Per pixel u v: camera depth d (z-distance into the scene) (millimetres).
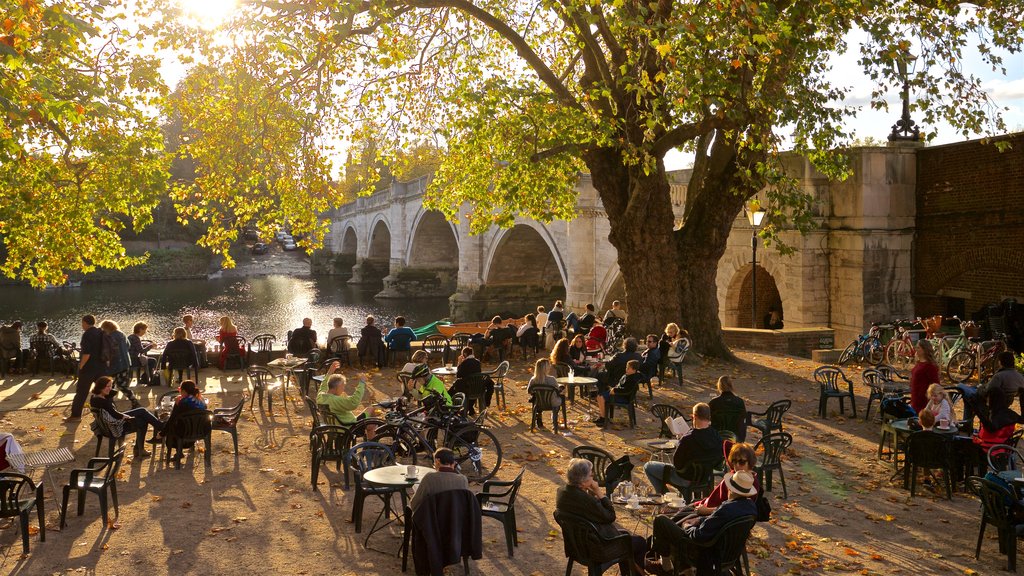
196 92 19609
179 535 10250
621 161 22312
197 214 20656
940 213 28000
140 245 120062
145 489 12094
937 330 22641
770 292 35469
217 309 77188
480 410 16688
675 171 35125
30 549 9758
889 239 28750
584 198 42562
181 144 20484
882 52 18516
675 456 10398
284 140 19766
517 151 20938
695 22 15320
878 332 23875
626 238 22312
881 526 10602
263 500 11617
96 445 14664
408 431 12453
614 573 9383
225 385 20141
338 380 13078
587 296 43188
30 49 14461
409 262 91812
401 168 23141
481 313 67250
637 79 18844
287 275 125125
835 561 9438
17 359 22297
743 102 17688
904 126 29031
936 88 19656
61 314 71812
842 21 17734
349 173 22531
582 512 8203
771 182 17953
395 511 10969
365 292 98562
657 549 8289
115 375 16844
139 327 20453
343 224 125562
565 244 47750
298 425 16141
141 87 16828
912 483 11703
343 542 10047
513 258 65438
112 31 16422
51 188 17672
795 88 18516
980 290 26594
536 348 24875
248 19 17984
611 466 10461
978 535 10078
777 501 11555
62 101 12453
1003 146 20609
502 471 13016
